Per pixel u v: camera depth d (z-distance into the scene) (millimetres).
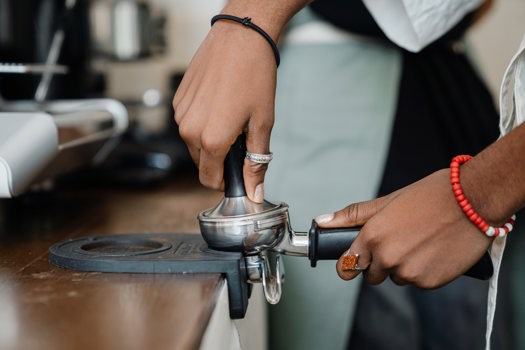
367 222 619
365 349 1209
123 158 1399
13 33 1160
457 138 1082
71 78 1337
